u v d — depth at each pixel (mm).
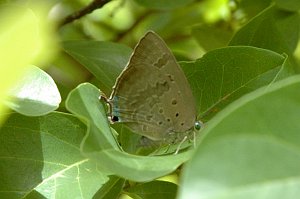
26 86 268
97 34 378
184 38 385
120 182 282
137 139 297
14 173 280
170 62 285
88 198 279
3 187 279
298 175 224
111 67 313
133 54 281
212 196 217
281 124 231
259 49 293
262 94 233
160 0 353
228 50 295
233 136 224
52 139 283
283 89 233
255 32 327
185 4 353
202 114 299
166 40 384
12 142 282
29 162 281
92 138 255
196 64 297
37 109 266
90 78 349
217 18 384
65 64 347
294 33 347
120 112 283
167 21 383
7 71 216
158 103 288
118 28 381
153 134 292
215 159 221
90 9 341
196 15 384
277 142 226
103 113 275
